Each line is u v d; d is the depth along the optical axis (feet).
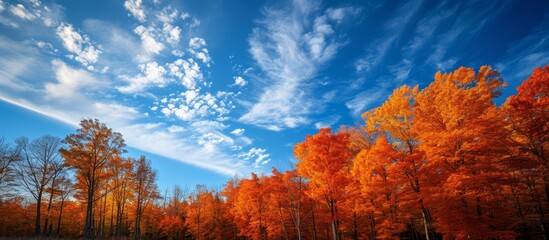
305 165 65.21
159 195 113.60
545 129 46.55
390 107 63.36
